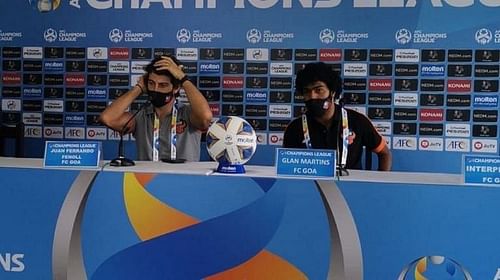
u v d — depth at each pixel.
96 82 3.50
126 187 1.71
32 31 3.54
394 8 3.22
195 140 2.58
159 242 1.70
